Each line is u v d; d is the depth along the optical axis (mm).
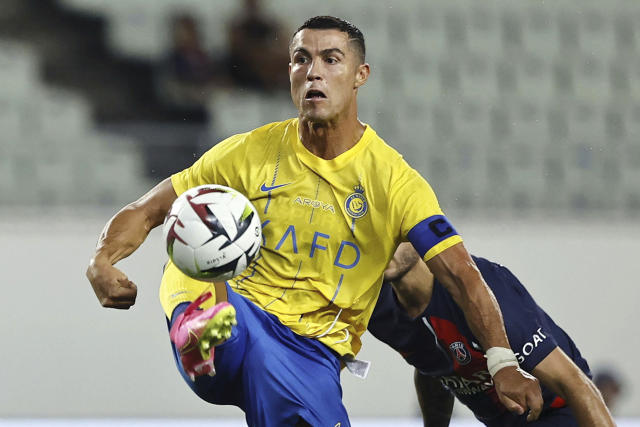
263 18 42812
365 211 13570
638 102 42406
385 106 41531
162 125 40438
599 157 39969
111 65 43812
